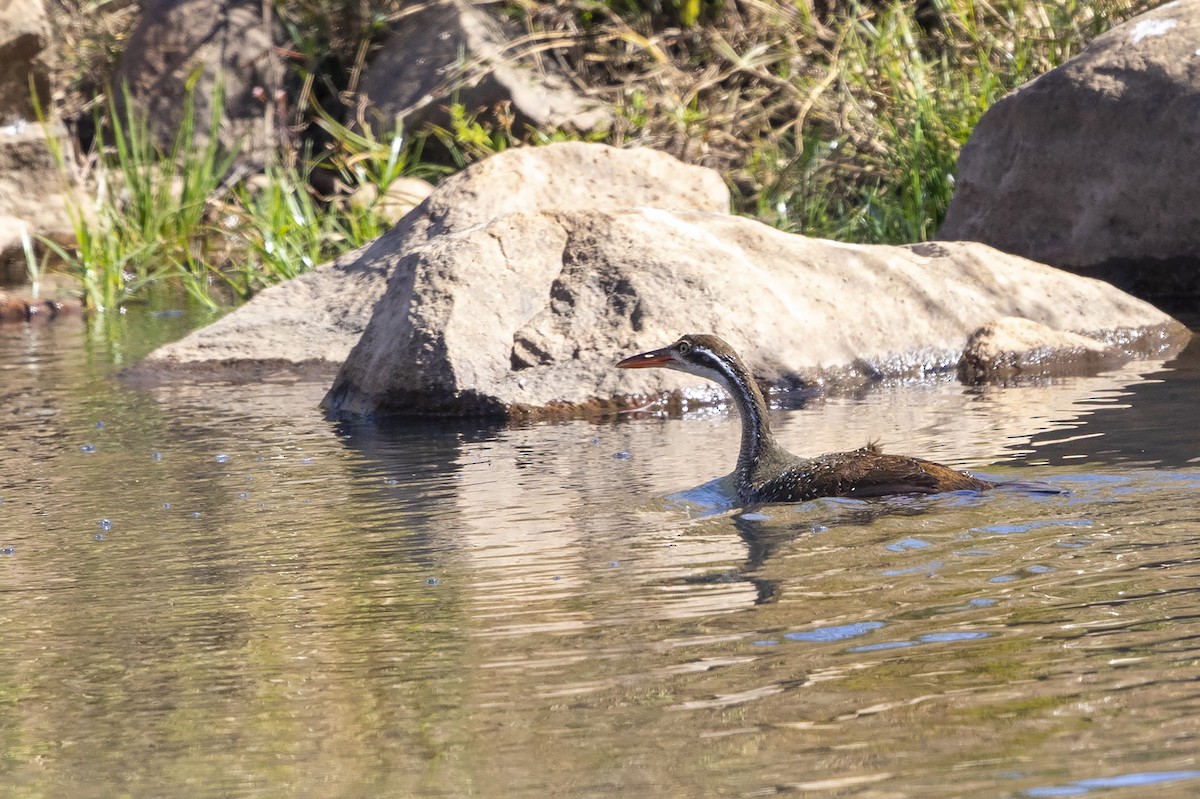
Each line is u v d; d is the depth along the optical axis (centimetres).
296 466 3291
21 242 7225
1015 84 6009
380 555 2483
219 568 2447
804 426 3478
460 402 3878
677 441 3416
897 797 1396
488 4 7631
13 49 7462
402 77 7362
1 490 3136
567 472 3103
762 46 6750
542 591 2198
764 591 2108
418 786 1509
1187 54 5091
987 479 2720
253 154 7688
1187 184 5016
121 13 8762
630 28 7200
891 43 6300
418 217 5022
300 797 1505
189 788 1550
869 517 2514
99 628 2141
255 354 4691
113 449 3544
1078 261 5250
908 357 4147
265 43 7994
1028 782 1404
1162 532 2270
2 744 1708
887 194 6169
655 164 5231
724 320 4019
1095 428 3164
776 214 6262
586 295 4088
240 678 1889
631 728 1623
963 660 1755
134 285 6350
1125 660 1716
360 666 1905
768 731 1584
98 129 7325
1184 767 1409
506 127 6594
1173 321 4419
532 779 1505
